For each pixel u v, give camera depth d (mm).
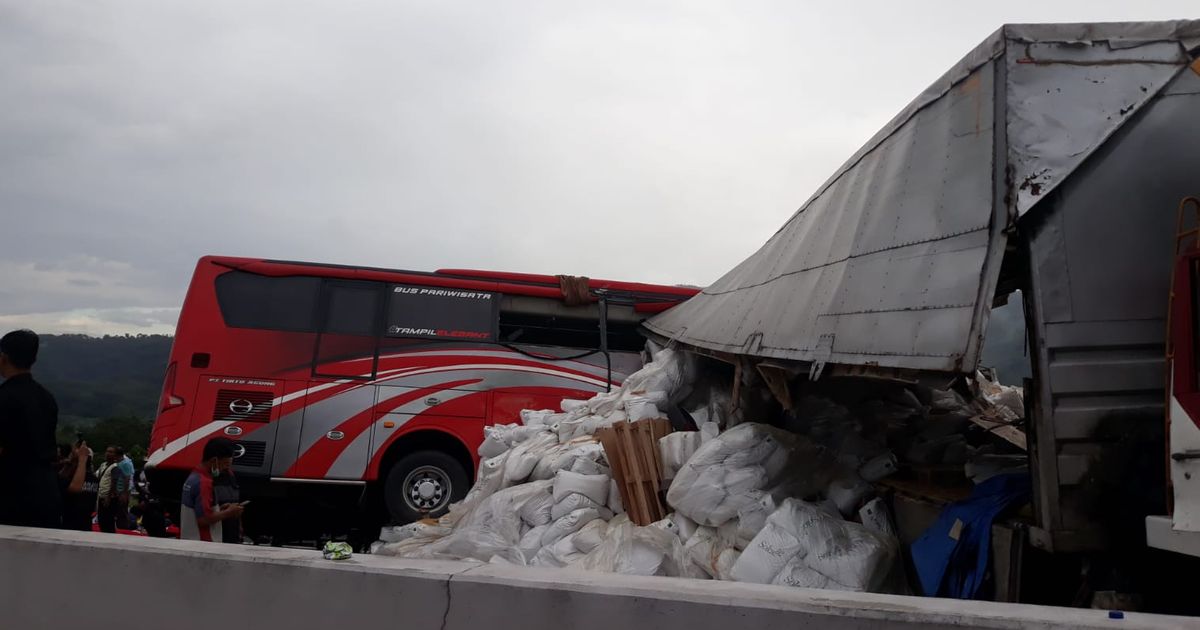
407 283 9570
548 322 10359
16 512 4105
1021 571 3352
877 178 4906
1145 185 3514
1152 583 3207
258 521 9133
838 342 4164
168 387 8727
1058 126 3516
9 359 4328
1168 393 2926
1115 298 3385
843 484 4758
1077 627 2234
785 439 4930
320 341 9125
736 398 5922
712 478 4688
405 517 8898
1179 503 2781
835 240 5160
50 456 4324
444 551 5574
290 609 2822
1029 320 3414
